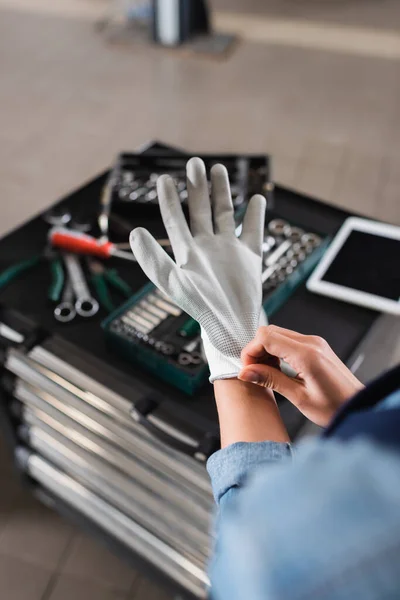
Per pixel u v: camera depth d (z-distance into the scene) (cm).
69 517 151
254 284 72
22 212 244
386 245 120
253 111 306
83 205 130
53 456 135
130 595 144
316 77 335
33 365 114
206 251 74
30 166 266
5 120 293
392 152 280
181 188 124
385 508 22
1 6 398
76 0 404
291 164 272
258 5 412
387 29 386
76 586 145
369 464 24
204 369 93
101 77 329
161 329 99
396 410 27
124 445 112
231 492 49
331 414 56
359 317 108
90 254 118
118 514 133
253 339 61
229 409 62
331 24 391
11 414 138
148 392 97
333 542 22
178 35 351
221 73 337
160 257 73
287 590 22
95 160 271
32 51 350
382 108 311
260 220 82
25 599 142
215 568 30
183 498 110
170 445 94
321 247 117
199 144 283
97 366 102
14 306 109
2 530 154
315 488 24
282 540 23
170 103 310
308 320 107
